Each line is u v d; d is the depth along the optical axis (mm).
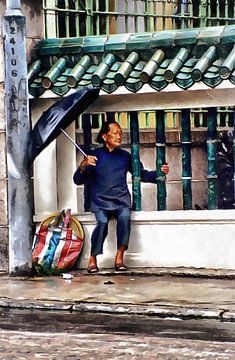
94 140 12914
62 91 12016
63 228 12180
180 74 11547
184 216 11930
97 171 11984
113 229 12219
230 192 13547
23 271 11898
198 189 13938
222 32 11781
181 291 10695
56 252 12070
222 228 11836
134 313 9789
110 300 10250
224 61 11453
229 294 10461
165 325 9234
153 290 10789
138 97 12047
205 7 14453
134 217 12094
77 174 12078
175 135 13875
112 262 12234
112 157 12023
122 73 11711
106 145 12070
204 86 11430
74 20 13133
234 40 11562
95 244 11969
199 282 11312
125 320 9523
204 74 11383
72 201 12508
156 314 9711
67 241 12133
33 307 10219
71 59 12461
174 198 13812
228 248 11812
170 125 13930
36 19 12617
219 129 13625
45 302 10250
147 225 12102
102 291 10797
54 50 12477
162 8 14203
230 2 14742
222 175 13594
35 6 12609
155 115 12492
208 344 8312
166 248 12047
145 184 13594
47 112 11805
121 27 13805
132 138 12148
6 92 11820
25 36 11852
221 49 11688
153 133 13531
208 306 9812
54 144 12453
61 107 11742
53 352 8172
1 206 12312
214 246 11875
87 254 12289
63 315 9867
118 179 11984
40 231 12164
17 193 11875
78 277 11867
